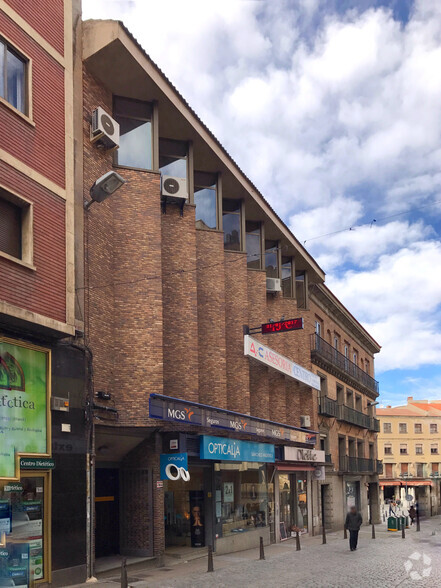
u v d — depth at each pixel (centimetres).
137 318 1706
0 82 1294
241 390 2317
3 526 1191
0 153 1261
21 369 1271
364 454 4409
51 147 1434
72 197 1480
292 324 2292
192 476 2083
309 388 3206
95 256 1617
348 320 4219
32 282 1316
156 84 1794
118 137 1700
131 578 1467
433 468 8106
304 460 2873
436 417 8262
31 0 1425
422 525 4950
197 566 1706
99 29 1648
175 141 2075
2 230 1277
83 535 1395
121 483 1780
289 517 2830
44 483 1309
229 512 2177
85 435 1441
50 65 1468
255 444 2308
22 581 1218
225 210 2517
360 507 4147
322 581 1426
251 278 2652
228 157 2294
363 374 4478
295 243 3036
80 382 1455
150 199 1795
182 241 1977
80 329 1487
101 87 1755
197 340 1966
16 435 1230
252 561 1848
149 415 1582
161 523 1736
